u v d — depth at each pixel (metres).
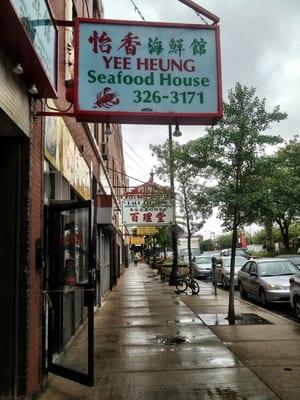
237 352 8.05
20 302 5.50
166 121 6.68
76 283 7.52
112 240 23.14
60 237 7.31
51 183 7.34
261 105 11.09
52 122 7.23
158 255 60.81
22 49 4.70
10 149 5.70
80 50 6.39
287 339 9.11
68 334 8.52
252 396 5.79
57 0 8.03
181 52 6.60
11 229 5.60
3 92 4.67
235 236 11.49
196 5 6.74
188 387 6.18
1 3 3.94
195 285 19.33
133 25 6.55
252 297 16.55
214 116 6.52
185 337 9.48
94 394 5.95
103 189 18.03
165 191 23.47
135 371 6.98
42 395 5.93
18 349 5.43
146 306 14.73
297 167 28.33
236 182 11.18
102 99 6.34
